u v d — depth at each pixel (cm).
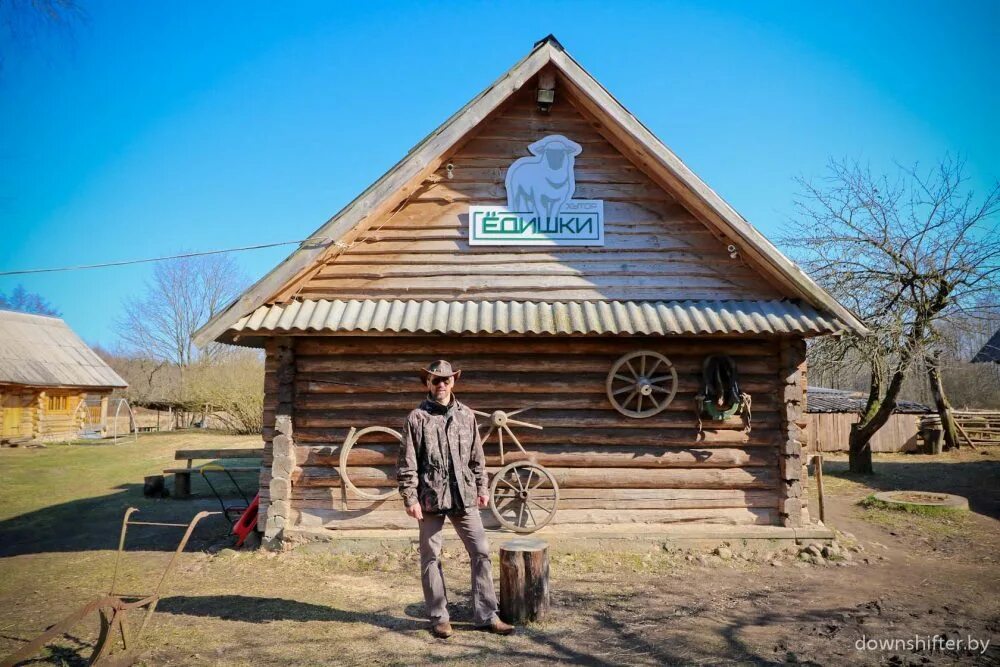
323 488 824
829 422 2358
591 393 835
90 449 2442
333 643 534
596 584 695
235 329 778
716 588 688
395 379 828
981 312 1647
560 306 819
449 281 845
